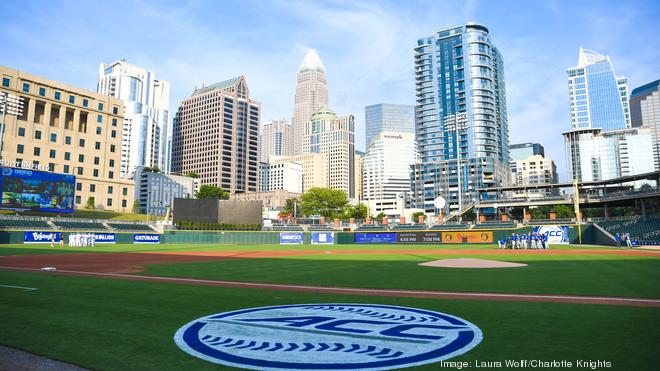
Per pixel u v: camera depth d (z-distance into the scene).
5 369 7.14
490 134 172.88
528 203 92.75
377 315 11.40
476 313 11.50
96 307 12.59
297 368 7.15
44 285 17.59
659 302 12.95
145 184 182.38
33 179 69.31
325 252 48.12
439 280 19.36
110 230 74.25
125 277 21.02
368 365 7.27
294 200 175.12
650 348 7.98
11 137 91.12
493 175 167.12
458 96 177.62
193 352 8.07
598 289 15.86
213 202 79.06
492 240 71.31
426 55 188.12
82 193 102.50
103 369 7.14
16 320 10.79
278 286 17.61
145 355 7.89
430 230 75.12
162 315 11.46
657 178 71.44
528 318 10.76
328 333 9.45
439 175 174.88
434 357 7.66
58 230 67.12
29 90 94.69
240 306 12.83
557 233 67.44
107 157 109.56
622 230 65.94
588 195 84.75
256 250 53.41
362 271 24.20
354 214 139.62
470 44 178.25
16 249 46.84
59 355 7.88
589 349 7.96
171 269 25.66
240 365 7.32
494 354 7.76
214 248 58.66
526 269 24.33
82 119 108.50
